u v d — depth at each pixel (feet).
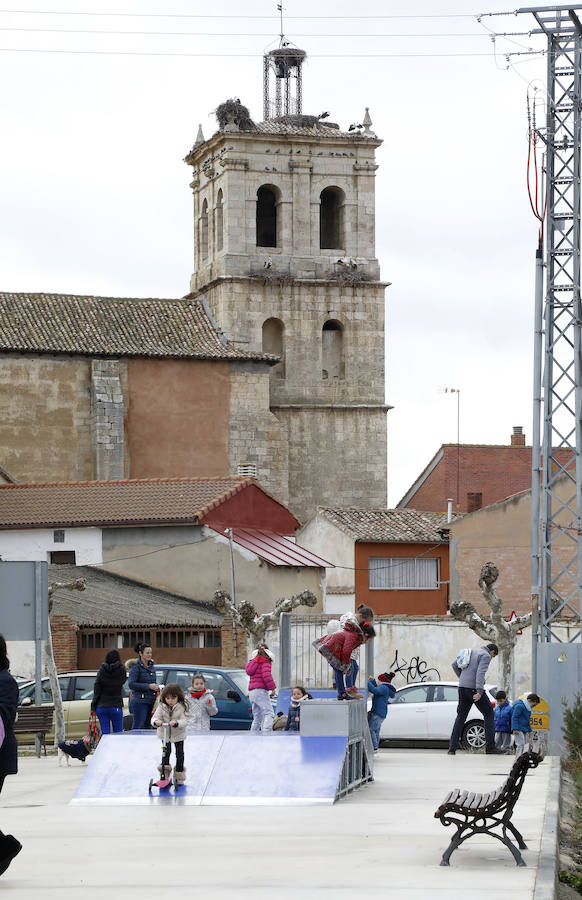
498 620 138.72
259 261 304.71
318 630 137.49
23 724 108.06
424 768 100.58
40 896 47.88
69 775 94.63
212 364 265.34
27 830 65.10
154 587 184.85
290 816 69.72
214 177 314.96
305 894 47.91
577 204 124.67
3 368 253.44
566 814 79.77
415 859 55.88
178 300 279.28
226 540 185.57
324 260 307.78
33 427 254.27
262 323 302.66
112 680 97.45
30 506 195.00
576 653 121.19
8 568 106.22
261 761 77.87
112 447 253.24
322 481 300.40
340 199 316.19
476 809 54.85
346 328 306.96
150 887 49.60
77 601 178.40
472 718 128.57
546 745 117.19
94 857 56.49
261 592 184.55
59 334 257.34
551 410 125.08
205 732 81.15
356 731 82.94
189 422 263.49
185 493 193.77
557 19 125.29
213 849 58.49
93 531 188.34
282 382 302.66
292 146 310.04
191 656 169.68
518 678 171.83
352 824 66.44
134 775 77.82
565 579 197.88
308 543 234.99
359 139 312.29
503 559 219.82
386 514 238.07
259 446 268.00
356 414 303.07
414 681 172.86
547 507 125.18
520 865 54.24
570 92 125.49
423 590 227.20
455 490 296.10
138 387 260.62
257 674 100.17
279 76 339.16
